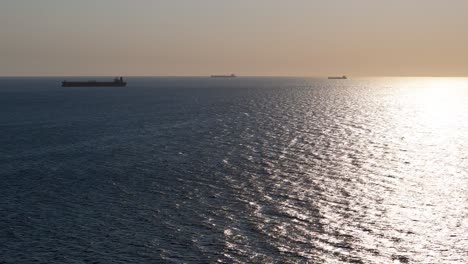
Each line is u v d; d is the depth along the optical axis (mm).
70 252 44844
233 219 52875
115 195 62375
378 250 45219
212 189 64812
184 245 46156
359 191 63781
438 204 58406
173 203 58688
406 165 80625
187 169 77062
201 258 43438
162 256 43875
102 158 86875
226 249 45188
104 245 46281
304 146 99312
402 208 56781
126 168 78250
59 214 55062
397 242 46969
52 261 43031
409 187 66000
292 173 74000
